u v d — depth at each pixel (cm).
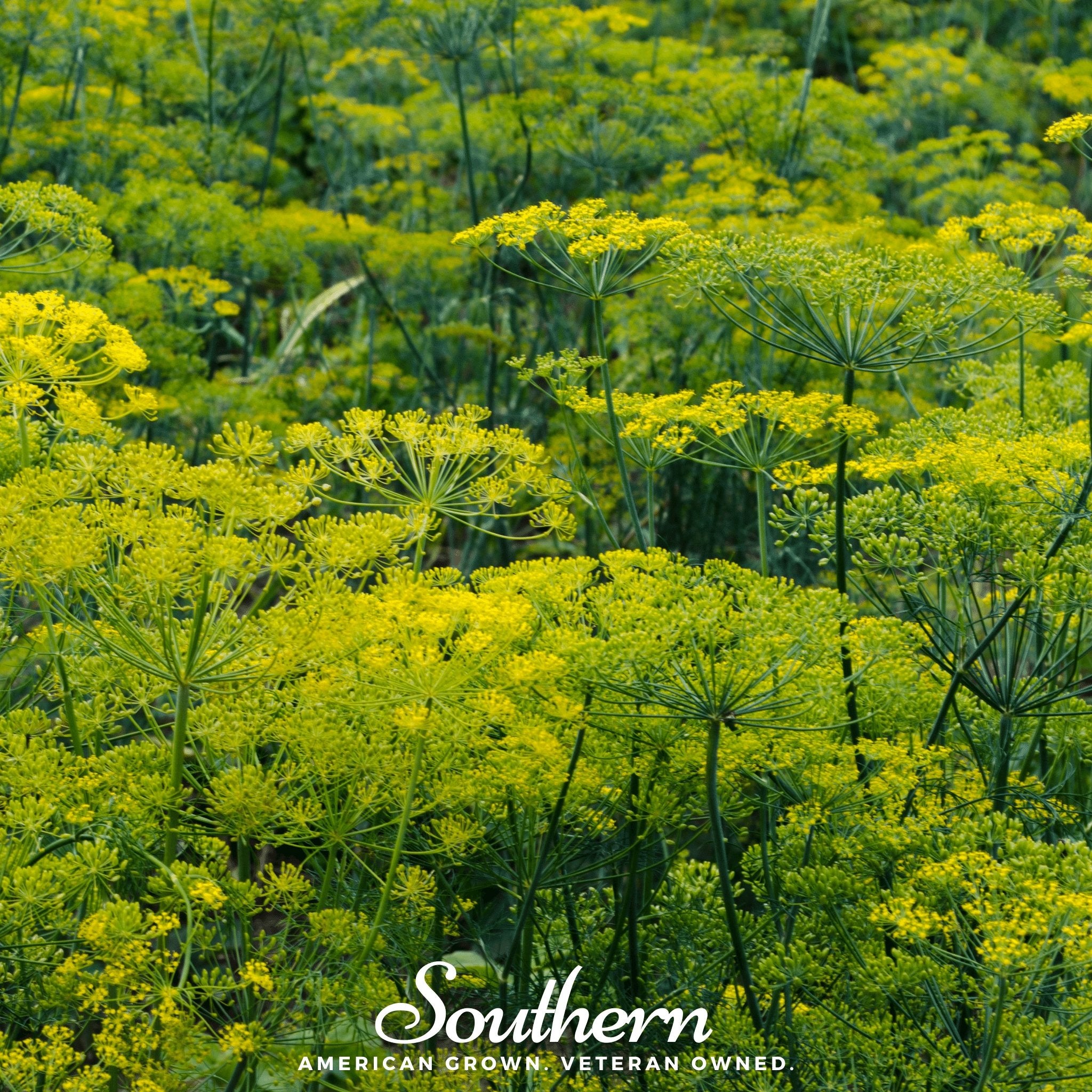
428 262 709
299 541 272
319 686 261
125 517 245
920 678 339
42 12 725
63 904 258
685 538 592
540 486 309
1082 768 379
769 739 277
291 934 326
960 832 274
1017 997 240
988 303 347
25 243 619
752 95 779
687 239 345
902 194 948
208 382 616
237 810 254
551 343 722
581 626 274
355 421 292
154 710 324
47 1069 228
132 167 727
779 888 309
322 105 884
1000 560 329
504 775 258
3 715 325
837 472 333
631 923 301
